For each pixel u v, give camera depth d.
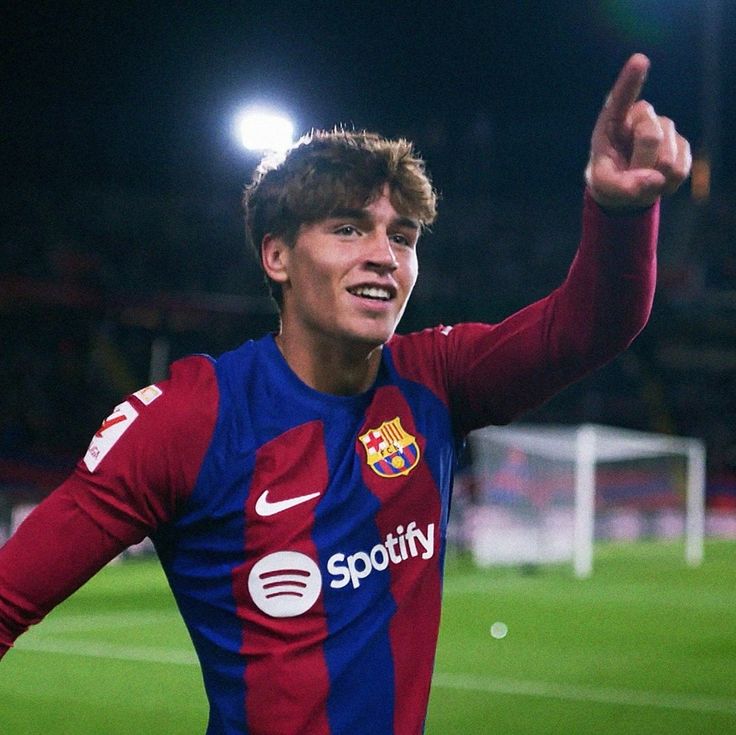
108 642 8.92
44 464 15.55
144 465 1.71
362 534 1.76
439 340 1.97
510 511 14.70
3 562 1.71
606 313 1.73
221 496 1.74
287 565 1.73
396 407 1.85
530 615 10.62
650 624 10.09
